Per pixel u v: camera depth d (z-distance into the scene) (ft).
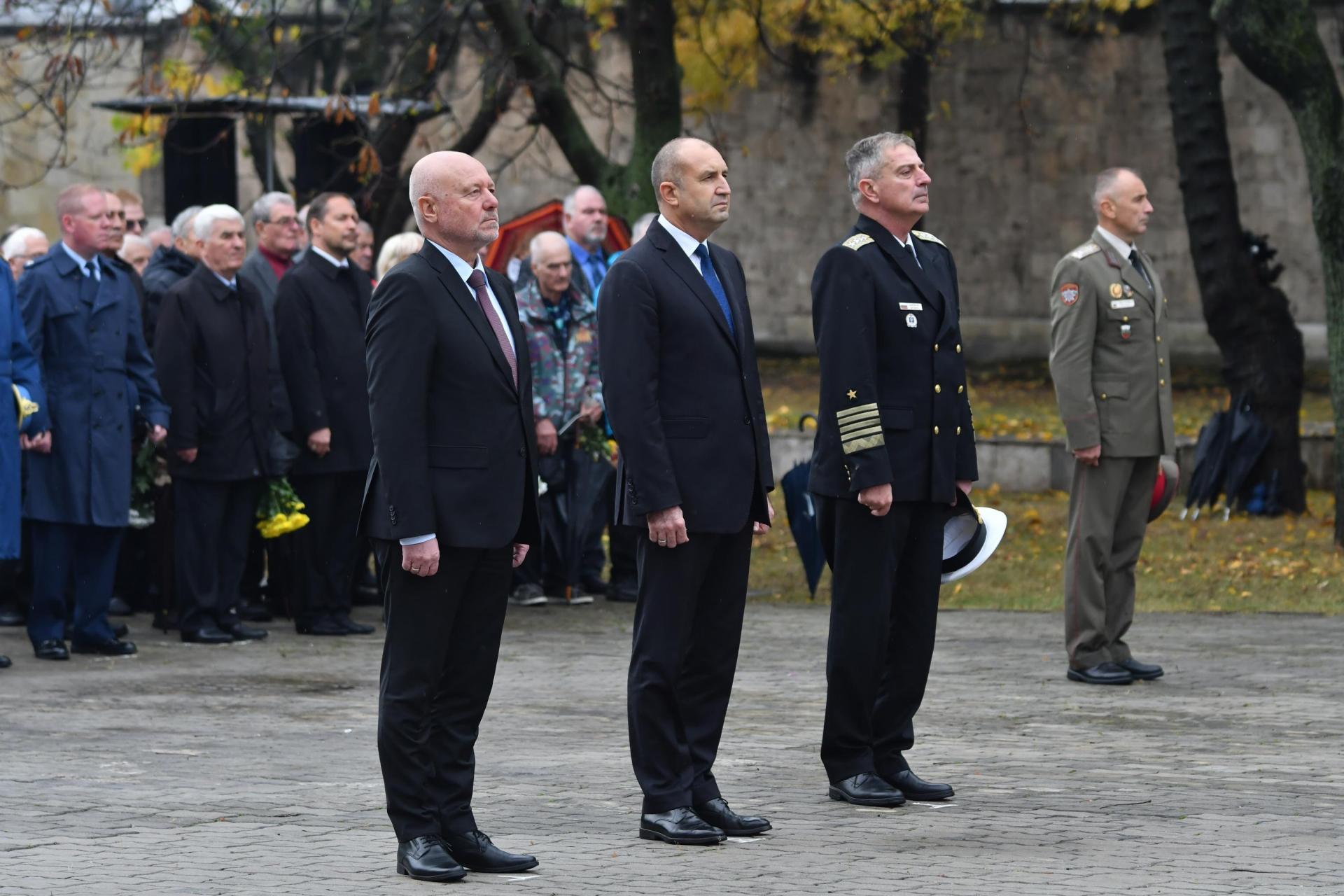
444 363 22.61
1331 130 58.70
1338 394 59.21
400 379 22.27
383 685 22.61
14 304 39.06
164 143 59.47
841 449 26.17
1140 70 111.75
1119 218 37.55
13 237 49.37
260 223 46.91
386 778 22.36
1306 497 73.97
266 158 63.67
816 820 25.34
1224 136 70.18
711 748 25.03
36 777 28.27
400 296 22.44
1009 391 103.19
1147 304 37.50
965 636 44.70
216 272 43.37
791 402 94.99
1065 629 38.65
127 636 44.78
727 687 25.17
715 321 24.62
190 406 42.65
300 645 43.50
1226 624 46.24
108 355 40.93
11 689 36.88
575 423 49.60
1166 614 48.21
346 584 45.91
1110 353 37.37
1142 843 23.80
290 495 43.96
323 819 25.30
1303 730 32.37
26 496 40.60
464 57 103.40
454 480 22.52
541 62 65.41
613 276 24.52
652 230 24.98
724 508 24.35
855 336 26.17
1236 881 21.66
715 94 93.04
